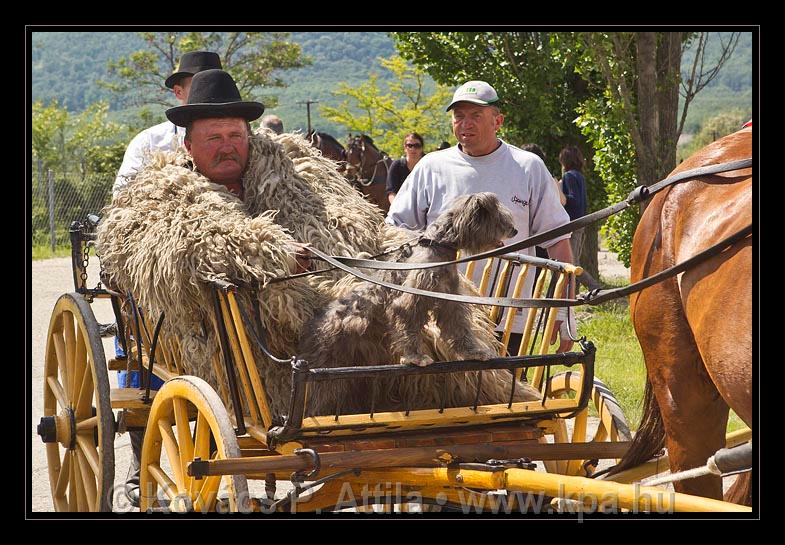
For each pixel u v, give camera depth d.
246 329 7.42
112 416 8.55
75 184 46.25
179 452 7.79
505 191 10.53
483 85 10.49
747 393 6.17
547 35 27.88
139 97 71.38
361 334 7.73
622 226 23.70
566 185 19.66
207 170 8.89
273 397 7.84
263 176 8.91
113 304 10.02
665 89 23.34
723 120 79.25
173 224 7.94
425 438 7.34
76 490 9.31
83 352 9.27
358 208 9.25
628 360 16.52
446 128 65.00
